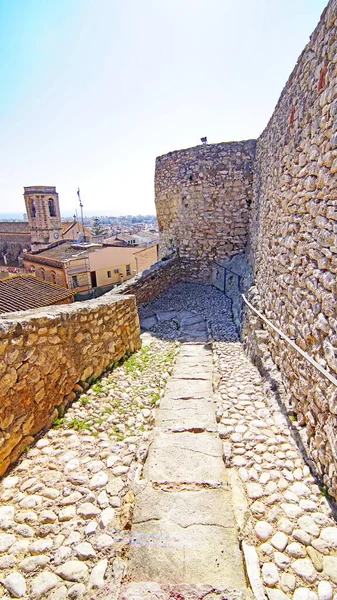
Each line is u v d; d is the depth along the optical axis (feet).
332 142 7.91
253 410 11.59
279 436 9.80
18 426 9.05
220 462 9.14
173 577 6.09
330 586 5.61
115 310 16.10
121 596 5.64
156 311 28.02
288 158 12.92
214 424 11.11
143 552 6.55
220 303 28.14
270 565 6.04
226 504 7.72
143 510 7.57
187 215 34.86
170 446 9.99
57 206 134.51
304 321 9.56
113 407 12.06
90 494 7.82
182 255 36.37
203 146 32.40
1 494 7.77
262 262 18.61
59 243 106.93
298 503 7.34
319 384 8.05
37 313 11.02
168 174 36.01
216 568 6.23
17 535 6.75
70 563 6.23
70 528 6.95
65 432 10.25
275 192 15.58
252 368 15.42
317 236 8.86
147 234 159.33
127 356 17.65
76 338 12.38
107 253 86.43
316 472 8.02
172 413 12.05
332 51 8.16
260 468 8.57
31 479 8.27
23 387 9.29
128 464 8.93
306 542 6.42
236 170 31.45
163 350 19.33
